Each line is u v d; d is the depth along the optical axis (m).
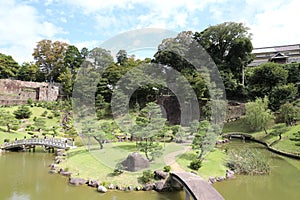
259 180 13.33
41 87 39.25
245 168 14.35
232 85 33.44
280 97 28.52
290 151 19.06
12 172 14.98
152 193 11.16
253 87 32.78
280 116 25.73
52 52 47.25
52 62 46.84
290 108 24.45
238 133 26.97
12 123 26.00
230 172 13.79
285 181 13.22
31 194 11.49
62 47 47.53
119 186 11.52
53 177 13.68
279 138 22.16
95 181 12.05
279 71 30.92
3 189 12.12
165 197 10.81
